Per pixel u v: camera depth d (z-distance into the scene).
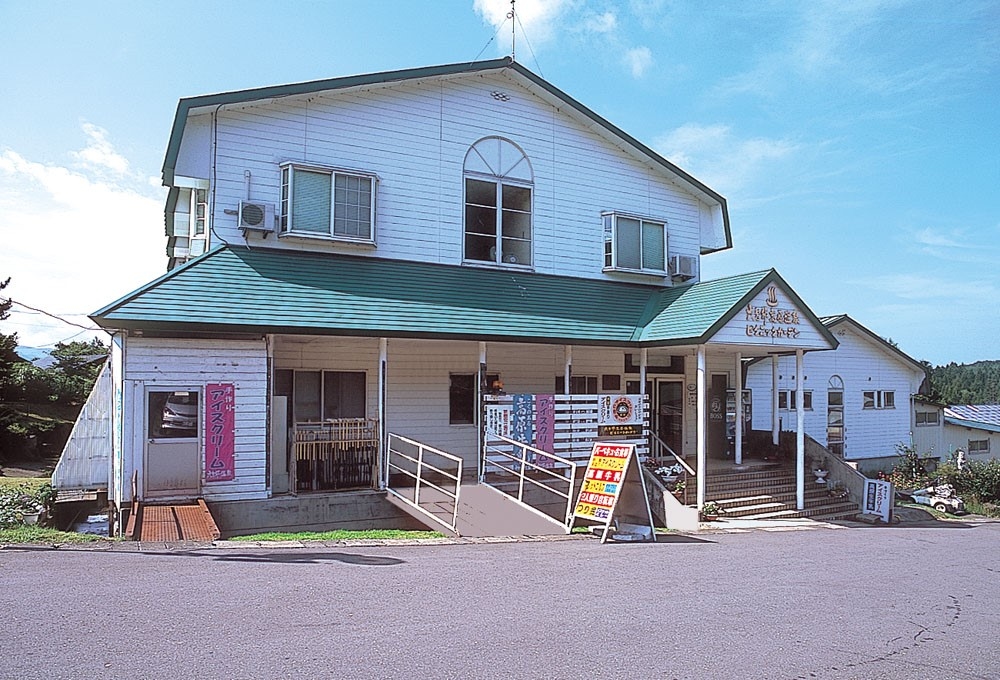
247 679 4.29
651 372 19.02
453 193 15.88
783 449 18.98
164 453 11.30
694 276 18.61
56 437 24.92
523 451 13.30
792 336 15.64
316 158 14.43
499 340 14.19
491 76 16.53
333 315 12.76
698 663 5.08
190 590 6.27
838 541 12.71
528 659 4.94
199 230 14.70
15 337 25.47
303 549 8.86
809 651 5.56
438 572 7.69
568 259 17.31
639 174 18.52
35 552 7.73
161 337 11.38
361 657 4.77
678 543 11.37
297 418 14.49
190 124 13.42
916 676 5.16
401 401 15.40
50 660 4.47
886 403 24.88
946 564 10.57
